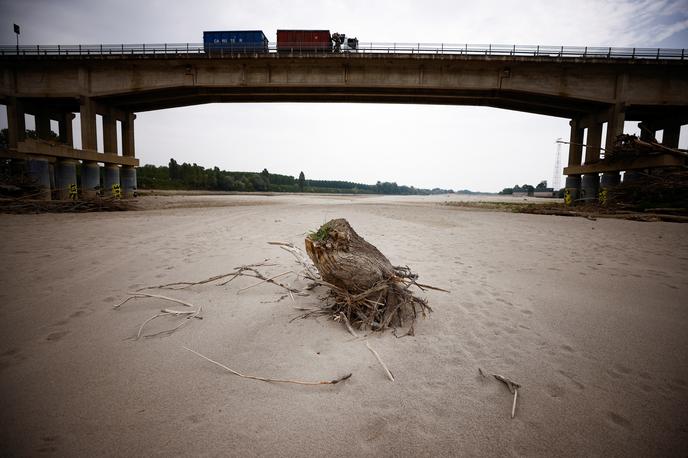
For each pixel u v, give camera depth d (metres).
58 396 2.28
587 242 9.24
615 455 1.87
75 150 27.64
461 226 12.59
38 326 3.38
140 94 30.31
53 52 27.69
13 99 29.64
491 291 4.83
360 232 10.33
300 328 3.42
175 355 2.86
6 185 17.97
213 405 2.21
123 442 1.89
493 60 27.16
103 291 4.44
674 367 2.84
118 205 16.80
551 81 28.00
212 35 29.12
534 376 2.66
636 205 18.64
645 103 27.20
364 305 3.61
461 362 2.85
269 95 33.91
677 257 7.32
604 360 2.94
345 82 29.05
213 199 33.59
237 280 4.97
